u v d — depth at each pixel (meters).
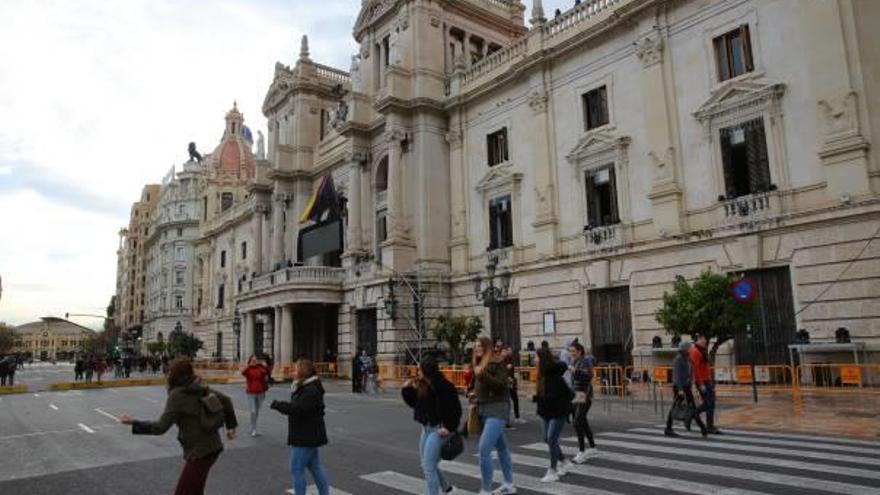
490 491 7.71
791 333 19.20
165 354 68.62
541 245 28.27
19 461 11.80
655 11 24.06
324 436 7.24
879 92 18.19
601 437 12.32
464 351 27.67
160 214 105.56
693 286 17.62
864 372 17.19
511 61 31.34
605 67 26.47
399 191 34.66
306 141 48.16
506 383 8.02
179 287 98.69
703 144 22.38
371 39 40.56
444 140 35.44
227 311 63.75
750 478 8.35
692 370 12.44
